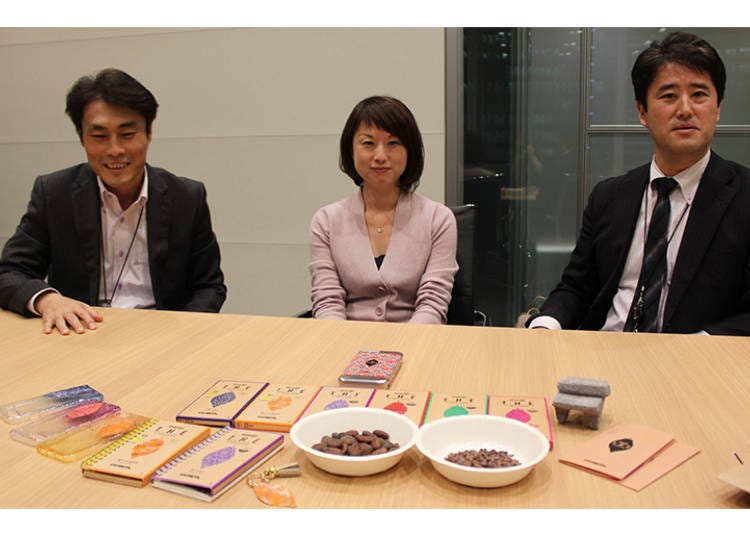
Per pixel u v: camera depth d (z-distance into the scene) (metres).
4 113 3.68
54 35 3.53
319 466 0.96
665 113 1.84
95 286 2.14
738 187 1.87
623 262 2.04
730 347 1.47
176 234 2.17
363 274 2.11
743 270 1.86
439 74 3.19
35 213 2.12
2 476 0.98
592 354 1.45
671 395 1.22
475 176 3.32
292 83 3.32
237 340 1.59
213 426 1.12
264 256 3.52
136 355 1.50
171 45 3.41
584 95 3.19
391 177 2.07
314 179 3.38
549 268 3.37
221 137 3.44
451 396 1.21
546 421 1.09
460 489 0.92
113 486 0.94
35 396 1.27
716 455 1.00
